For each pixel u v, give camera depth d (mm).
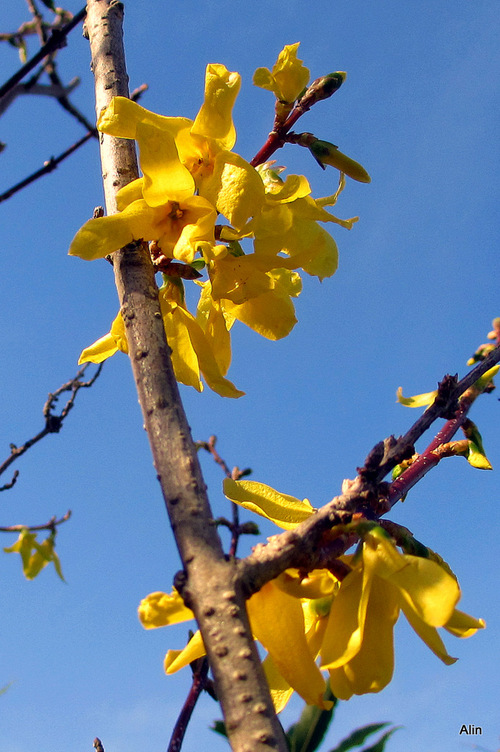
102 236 280
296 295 349
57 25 385
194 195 285
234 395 304
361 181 320
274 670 282
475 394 336
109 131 290
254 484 284
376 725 263
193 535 243
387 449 271
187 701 284
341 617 258
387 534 260
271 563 243
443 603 248
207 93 290
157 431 257
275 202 299
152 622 256
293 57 316
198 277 300
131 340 272
